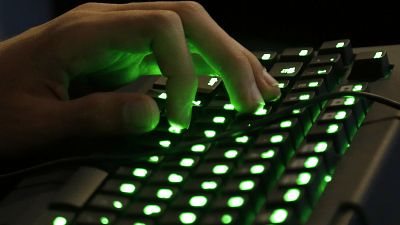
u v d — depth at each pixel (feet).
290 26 3.03
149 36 2.08
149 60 2.39
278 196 1.50
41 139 2.04
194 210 1.54
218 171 1.67
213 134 1.94
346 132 1.73
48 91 2.14
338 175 1.57
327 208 1.46
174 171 1.73
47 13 3.83
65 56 2.15
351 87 1.97
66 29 2.18
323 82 2.03
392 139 1.67
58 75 2.16
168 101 2.02
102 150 1.96
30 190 1.78
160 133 1.98
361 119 1.81
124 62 2.27
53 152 2.05
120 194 1.69
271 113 1.98
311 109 1.86
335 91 1.99
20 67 2.17
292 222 1.42
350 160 1.62
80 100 2.02
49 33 2.21
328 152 1.63
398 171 1.63
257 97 2.00
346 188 1.50
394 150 1.65
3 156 2.09
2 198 1.85
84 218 1.60
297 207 1.45
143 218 1.57
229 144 1.78
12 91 2.13
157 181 1.70
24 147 2.07
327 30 2.97
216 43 2.12
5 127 2.08
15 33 3.89
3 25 3.88
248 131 1.82
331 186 1.54
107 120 1.97
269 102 2.04
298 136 1.78
